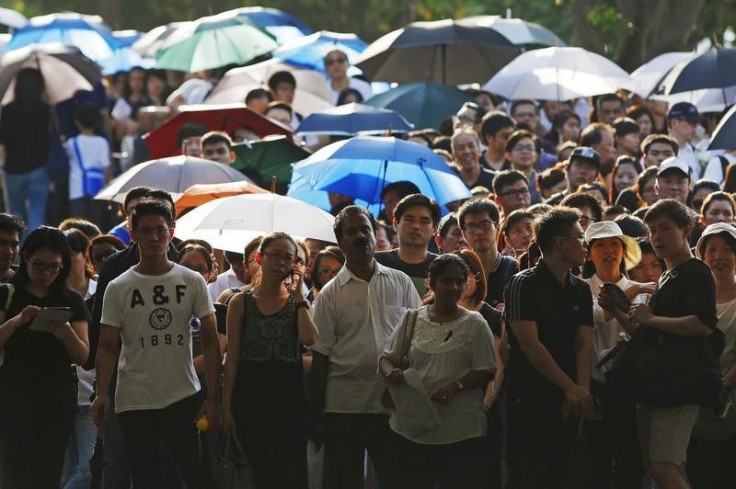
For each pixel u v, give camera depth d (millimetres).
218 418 20141
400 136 33812
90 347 20781
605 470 20375
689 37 48750
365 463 22297
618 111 35688
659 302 19391
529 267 20953
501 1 62344
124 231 26406
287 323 19969
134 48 47000
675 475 19453
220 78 43219
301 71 38875
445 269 19766
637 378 19375
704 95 34812
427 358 19859
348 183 26359
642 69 37688
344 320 20281
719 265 20156
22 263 20203
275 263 19891
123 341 19844
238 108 32500
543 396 19547
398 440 20047
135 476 19766
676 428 19438
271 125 32750
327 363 20344
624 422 20172
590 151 27719
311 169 25625
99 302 20766
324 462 20469
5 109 38906
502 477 21422
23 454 20031
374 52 35875
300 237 22797
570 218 19484
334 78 40156
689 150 31641
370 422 20203
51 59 39750
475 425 19922
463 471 19969
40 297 20188
